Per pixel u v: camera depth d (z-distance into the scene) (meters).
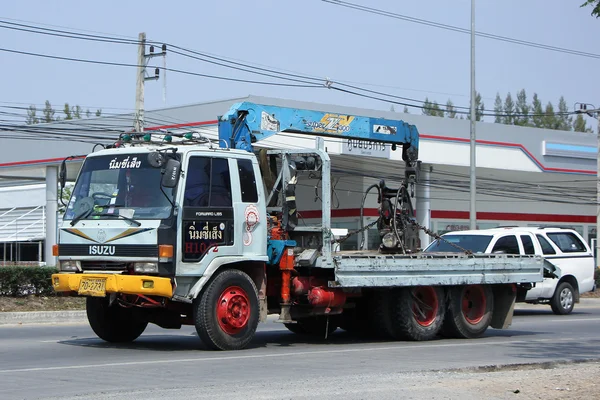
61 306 27.81
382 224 20.39
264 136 18.66
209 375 12.70
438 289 19.53
